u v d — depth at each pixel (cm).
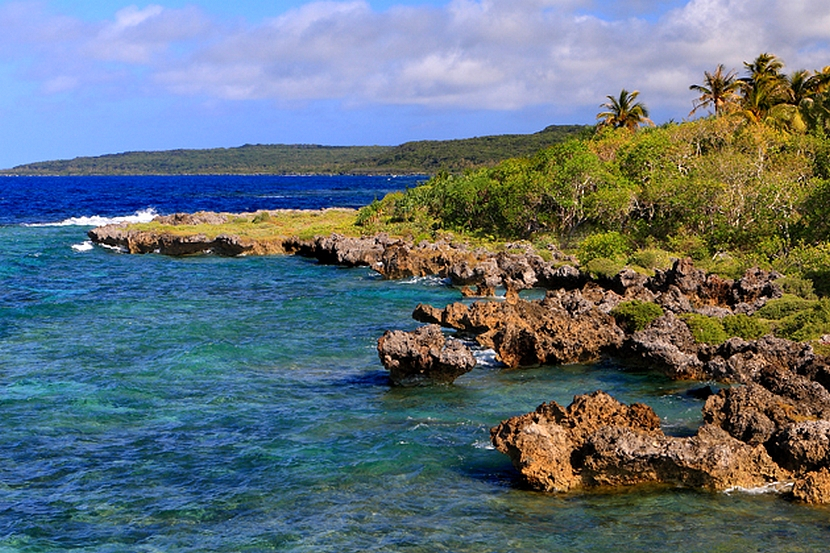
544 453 2036
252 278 6197
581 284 5400
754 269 4831
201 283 5925
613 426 2084
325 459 2284
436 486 2077
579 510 1905
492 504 1953
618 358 3403
